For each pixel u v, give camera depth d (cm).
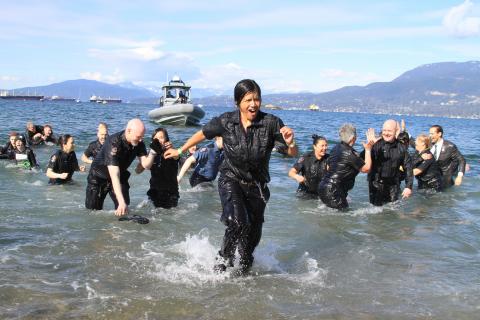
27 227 600
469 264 512
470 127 6209
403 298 413
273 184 1015
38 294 396
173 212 725
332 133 2908
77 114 4647
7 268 450
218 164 923
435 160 982
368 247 567
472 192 979
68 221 641
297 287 432
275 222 679
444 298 416
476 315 383
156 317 364
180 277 446
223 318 366
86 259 487
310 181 855
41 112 4828
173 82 3566
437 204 848
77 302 384
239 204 446
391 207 812
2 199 765
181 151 493
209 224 658
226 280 443
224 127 451
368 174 848
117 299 392
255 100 432
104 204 760
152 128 2852
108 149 649
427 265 505
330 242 587
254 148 439
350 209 788
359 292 425
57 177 906
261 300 400
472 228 671
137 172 708
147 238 574
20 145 1134
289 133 425
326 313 379
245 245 455
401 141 854
